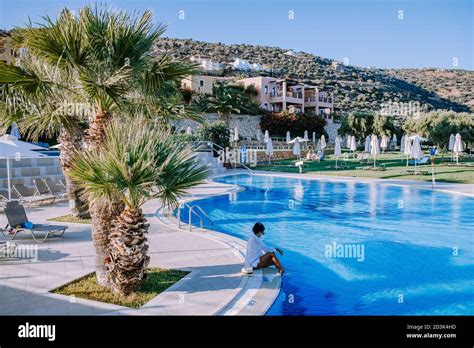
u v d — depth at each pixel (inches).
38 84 258.1
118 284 251.3
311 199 753.6
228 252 365.1
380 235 479.2
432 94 3983.8
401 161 1441.9
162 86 297.3
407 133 1740.9
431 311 264.8
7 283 276.5
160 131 269.4
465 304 276.7
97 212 270.1
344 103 3198.8
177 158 248.4
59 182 738.8
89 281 282.4
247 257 314.2
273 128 2090.3
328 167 1309.1
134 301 246.4
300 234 487.5
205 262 333.1
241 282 285.0
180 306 239.6
